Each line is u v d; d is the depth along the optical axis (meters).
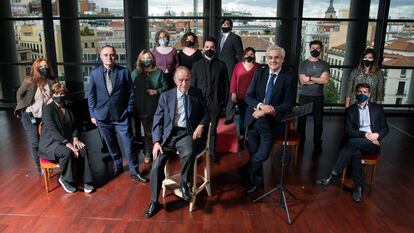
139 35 6.89
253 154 3.55
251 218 3.20
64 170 3.54
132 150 3.88
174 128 3.35
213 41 4.11
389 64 6.83
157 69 4.25
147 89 4.23
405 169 4.38
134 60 6.81
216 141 4.73
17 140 5.29
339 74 7.01
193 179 3.29
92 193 3.64
